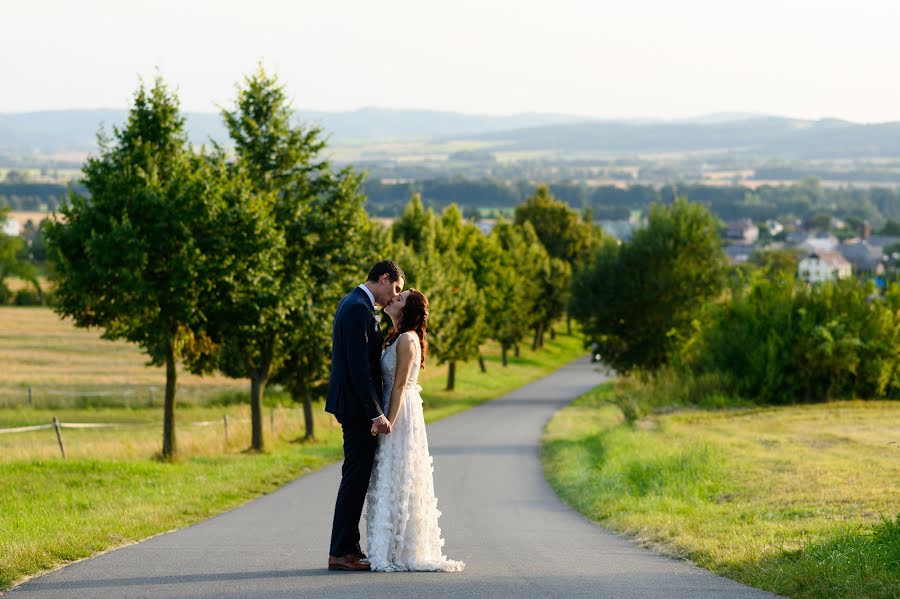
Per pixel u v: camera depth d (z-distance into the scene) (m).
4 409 45.66
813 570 7.82
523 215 123.69
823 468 17.22
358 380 7.66
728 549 9.48
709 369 39.81
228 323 24.83
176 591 6.83
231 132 29.09
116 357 73.50
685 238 54.91
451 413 50.12
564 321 135.75
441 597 6.65
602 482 18.34
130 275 22.62
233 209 24.14
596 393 62.38
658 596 7.00
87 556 9.04
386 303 7.98
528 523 13.80
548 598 6.75
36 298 119.94
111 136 24.75
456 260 68.75
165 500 15.69
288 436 35.00
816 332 35.94
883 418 29.81
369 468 7.89
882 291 39.66
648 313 55.19
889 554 8.21
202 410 48.25
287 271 28.73
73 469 19.41
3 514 13.64
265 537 11.18
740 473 17.22
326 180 29.88
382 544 7.88
